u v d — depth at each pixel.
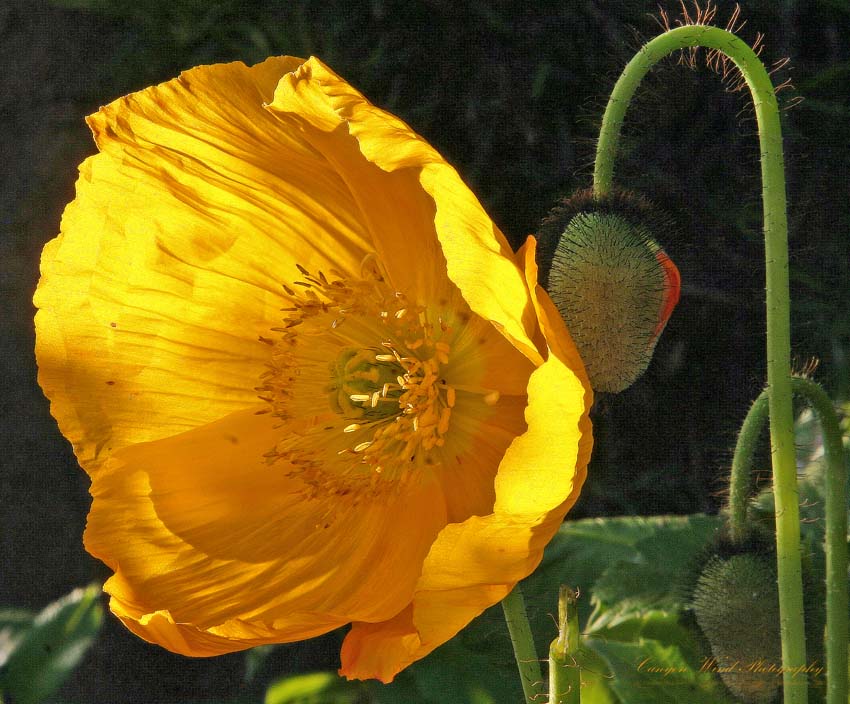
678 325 0.47
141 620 0.23
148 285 0.26
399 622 0.23
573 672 0.19
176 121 0.25
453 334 0.26
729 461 0.29
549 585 0.32
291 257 0.26
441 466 0.26
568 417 0.20
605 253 0.22
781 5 0.47
